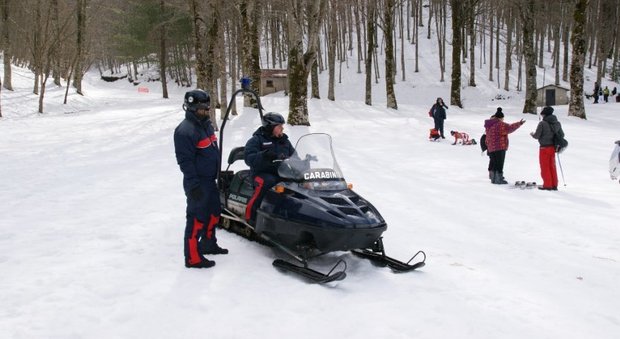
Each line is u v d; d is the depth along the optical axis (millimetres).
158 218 7223
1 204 8078
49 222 6926
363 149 15766
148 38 49312
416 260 5613
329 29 37875
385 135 19531
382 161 13445
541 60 57000
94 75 90688
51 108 32250
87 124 24031
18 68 46219
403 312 4117
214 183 5352
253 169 5840
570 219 7602
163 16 44469
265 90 54594
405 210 8109
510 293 4652
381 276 5039
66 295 4305
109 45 56094
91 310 4008
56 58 42344
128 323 3789
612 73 54250
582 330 3883
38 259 5305
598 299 4570
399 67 59750
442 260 5621
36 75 35125
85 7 39438
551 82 52125
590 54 58000
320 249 5039
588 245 6305
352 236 4879
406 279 4965
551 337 3744
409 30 70938
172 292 4422
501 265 5496
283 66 67938
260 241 6148
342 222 4867
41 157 13922
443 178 11172
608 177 11297
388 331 3748
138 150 15625
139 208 7887
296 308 4141
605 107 32125
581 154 14648
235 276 4883
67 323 3762
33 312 3943
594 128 21688
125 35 49406
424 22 76500
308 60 21125
